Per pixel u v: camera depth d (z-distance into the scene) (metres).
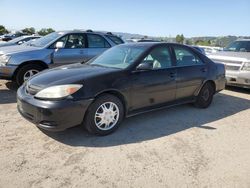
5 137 3.94
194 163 3.46
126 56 4.77
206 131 4.59
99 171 3.16
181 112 5.60
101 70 4.30
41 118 3.65
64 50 7.37
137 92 4.43
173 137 4.24
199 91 5.74
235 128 4.82
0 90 6.84
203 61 5.82
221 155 3.72
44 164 3.25
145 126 4.66
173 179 3.08
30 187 2.80
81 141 3.91
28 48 7.11
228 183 3.07
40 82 3.90
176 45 5.34
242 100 7.05
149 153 3.66
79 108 3.75
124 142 3.96
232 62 7.79
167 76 4.91
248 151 3.90
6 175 2.99
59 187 2.83
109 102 4.10
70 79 3.87
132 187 2.89
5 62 6.57
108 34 8.51
